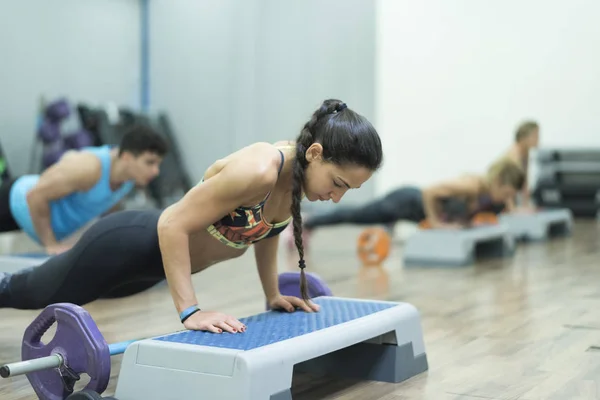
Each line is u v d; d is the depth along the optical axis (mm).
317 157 1770
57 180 3189
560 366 2219
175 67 9180
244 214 1876
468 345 2504
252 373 1592
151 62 9242
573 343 2518
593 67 7633
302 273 2047
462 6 8031
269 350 1653
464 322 2889
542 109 7844
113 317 3037
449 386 2031
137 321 2959
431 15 8133
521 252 5367
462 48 8070
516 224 6059
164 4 9141
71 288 2148
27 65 7883
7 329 2836
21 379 2135
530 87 7867
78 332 1729
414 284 3914
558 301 3344
